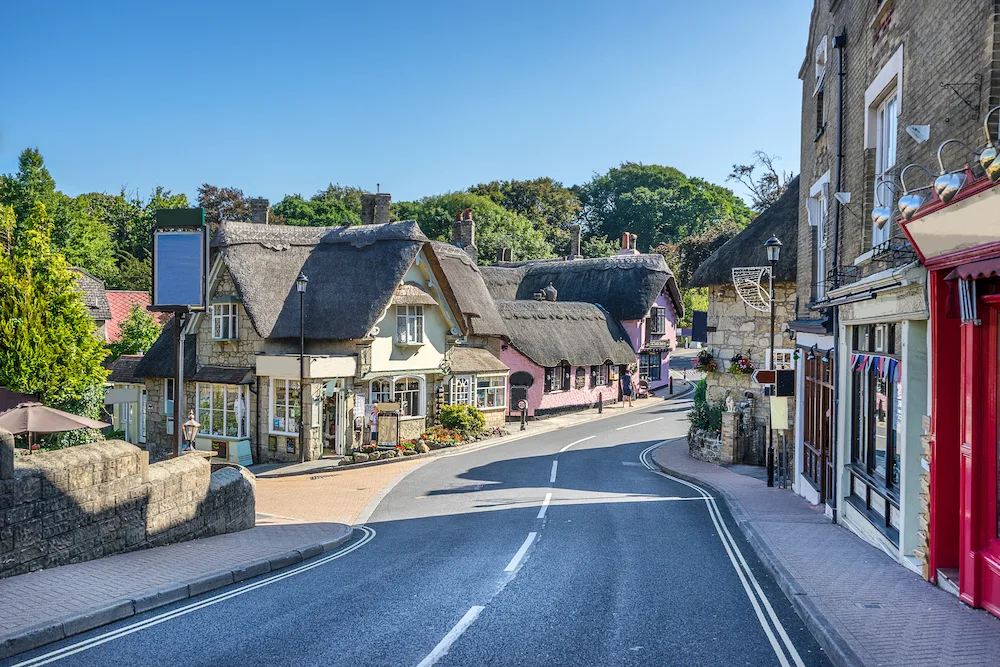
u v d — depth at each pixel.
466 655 7.13
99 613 8.11
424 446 28.70
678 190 94.62
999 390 8.13
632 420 39.72
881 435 11.94
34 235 23.50
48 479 9.62
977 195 7.32
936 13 9.52
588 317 47.44
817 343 16.31
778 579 10.04
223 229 29.47
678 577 10.39
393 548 13.02
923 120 9.99
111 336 43.41
